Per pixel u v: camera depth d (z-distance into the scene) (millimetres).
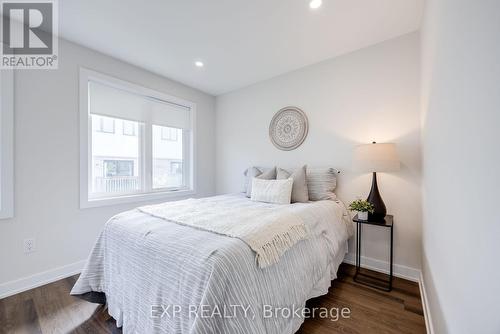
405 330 1377
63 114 2045
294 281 1230
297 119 2723
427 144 1550
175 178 3213
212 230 1203
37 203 1908
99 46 2197
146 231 1272
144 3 1635
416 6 1685
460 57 764
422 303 1637
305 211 1688
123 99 2557
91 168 2334
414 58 2000
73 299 1694
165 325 1008
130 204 2564
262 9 1713
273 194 2166
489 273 533
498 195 486
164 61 2520
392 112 2111
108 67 2367
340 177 2420
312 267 1424
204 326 820
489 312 533
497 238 493
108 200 2357
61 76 2037
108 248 1424
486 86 556
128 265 1255
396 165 1846
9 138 1757
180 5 1660
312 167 2623
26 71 1852
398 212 2078
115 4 1640
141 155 2777
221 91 3463
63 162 2047
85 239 2193
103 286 1452
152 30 1963
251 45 2217
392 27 1946
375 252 2213
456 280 807
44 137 1940
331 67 2482
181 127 3219
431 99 1368
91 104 2293
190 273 948
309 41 2152
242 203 2111
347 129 2377
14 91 1791
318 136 2578
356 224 2281
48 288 1857
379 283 1948
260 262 1046
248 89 3248
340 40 2137
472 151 652
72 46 2107
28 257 1861
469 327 667
